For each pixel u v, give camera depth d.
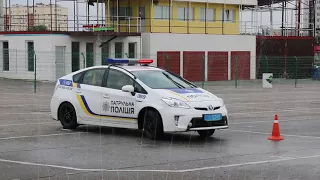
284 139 12.86
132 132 13.66
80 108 13.68
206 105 12.16
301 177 8.67
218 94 30.22
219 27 48.22
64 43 37.22
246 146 11.73
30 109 19.56
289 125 15.84
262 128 14.98
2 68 38.72
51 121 15.89
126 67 13.32
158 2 43.56
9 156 10.36
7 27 42.53
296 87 38.00
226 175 8.77
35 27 41.75
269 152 10.99
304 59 49.88
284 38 49.97
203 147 11.54
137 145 11.72
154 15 43.41
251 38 48.31
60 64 37.00
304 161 10.02
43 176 8.67
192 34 44.38
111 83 13.20
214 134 13.59
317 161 10.03
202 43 45.06
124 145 11.71
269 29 51.91
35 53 34.25
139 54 41.25
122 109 12.83
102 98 13.21
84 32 37.69
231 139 12.75
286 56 50.00
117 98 12.91
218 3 47.69
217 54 46.06
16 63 38.09
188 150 11.16
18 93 27.56
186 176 8.69
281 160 10.11
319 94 30.88
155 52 42.12
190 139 12.66
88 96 13.50
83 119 13.66
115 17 43.62
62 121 14.18
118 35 39.31
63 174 8.80
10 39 38.47
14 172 8.95
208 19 47.56
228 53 46.81
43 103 22.06
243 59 47.75
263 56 48.88
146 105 12.37
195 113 11.94
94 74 13.64
